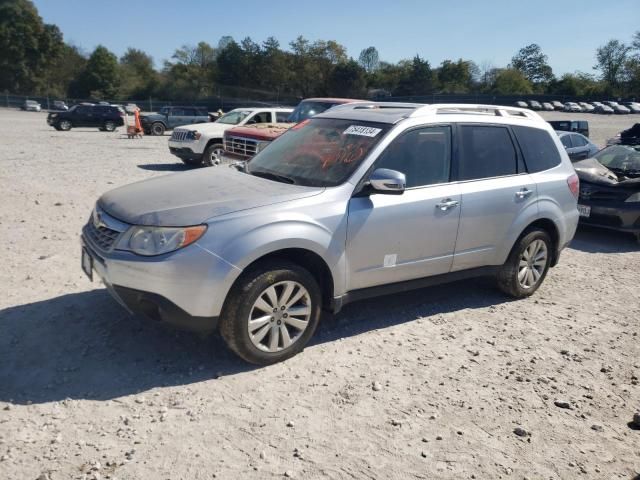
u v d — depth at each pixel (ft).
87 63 309.22
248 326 12.59
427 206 15.21
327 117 17.30
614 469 10.34
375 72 361.10
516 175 17.76
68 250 21.08
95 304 15.92
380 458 10.12
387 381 12.87
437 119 16.05
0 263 19.13
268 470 9.60
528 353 14.88
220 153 47.60
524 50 404.36
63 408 11.07
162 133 94.27
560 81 356.59
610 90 337.31
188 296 11.87
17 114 172.35
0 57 290.35
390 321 16.42
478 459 10.30
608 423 11.82
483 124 17.19
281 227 12.67
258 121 49.90
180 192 13.65
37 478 9.06
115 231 12.50
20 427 10.37
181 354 13.47
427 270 15.88
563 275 22.61
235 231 12.20
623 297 20.12
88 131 98.73
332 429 10.89
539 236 18.49
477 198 16.35
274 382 12.51
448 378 13.21
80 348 13.44
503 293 18.99
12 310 15.31
